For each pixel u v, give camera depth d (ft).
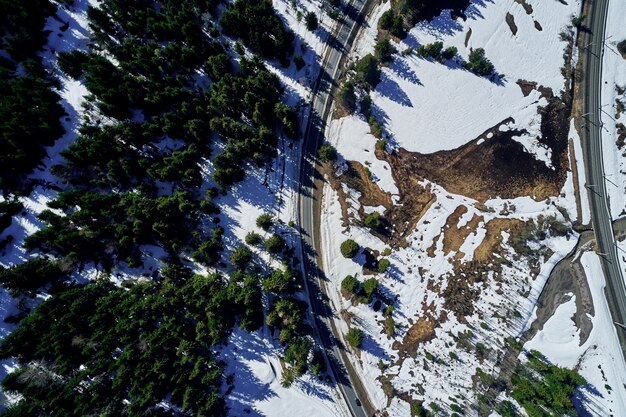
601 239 164.55
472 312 162.81
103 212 149.69
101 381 145.48
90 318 147.13
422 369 160.86
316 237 166.09
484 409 157.89
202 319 151.43
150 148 163.12
